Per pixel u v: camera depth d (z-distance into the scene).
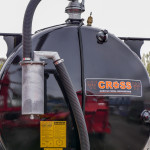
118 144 3.25
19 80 3.07
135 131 3.31
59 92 3.09
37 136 3.05
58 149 3.07
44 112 3.05
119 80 3.26
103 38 3.26
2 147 3.21
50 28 3.25
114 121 3.23
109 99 3.21
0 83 3.08
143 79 3.37
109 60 3.26
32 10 2.93
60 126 3.08
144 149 3.49
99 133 3.18
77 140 3.08
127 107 3.28
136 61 3.38
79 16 3.45
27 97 2.85
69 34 3.23
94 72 3.19
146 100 3.36
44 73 3.07
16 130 3.05
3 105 3.06
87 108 3.15
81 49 3.19
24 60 2.90
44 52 3.00
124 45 3.38
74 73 3.14
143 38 3.70
